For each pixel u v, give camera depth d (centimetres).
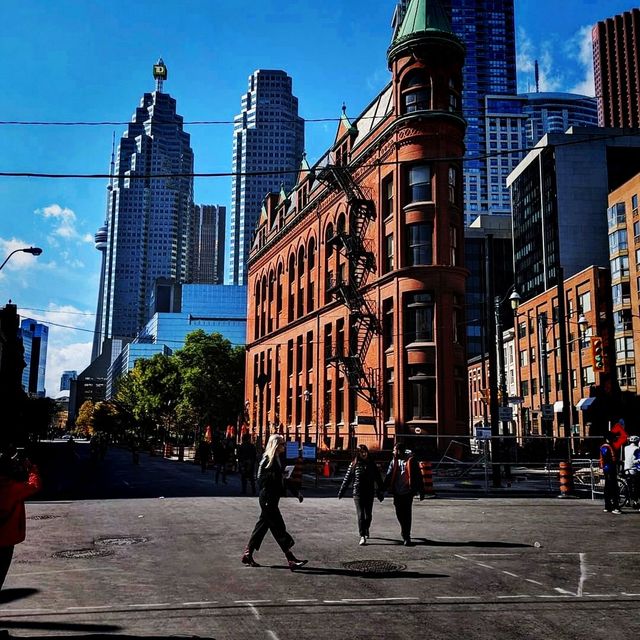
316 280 5428
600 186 9481
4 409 5794
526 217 10900
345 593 797
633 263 6319
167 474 3447
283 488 976
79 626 651
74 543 1169
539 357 7400
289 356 6022
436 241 3906
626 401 5731
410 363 3866
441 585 842
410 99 4103
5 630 636
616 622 678
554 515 1659
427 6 4156
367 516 1180
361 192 4509
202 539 1216
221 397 8369
